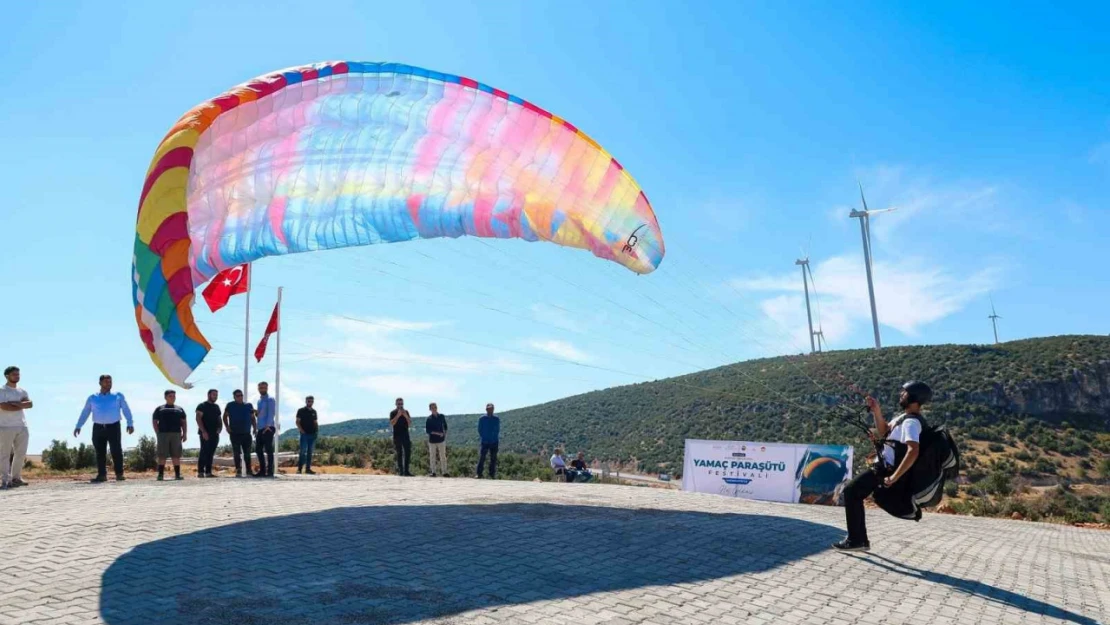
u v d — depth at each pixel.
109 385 15.40
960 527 13.02
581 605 6.76
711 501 13.59
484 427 18.86
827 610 7.13
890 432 8.65
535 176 13.09
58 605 6.21
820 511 13.25
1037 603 7.96
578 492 13.78
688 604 7.00
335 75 11.77
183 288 9.44
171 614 6.06
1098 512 24.14
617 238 13.54
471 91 12.67
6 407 14.02
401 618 6.18
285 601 6.48
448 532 9.14
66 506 10.82
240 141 11.06
